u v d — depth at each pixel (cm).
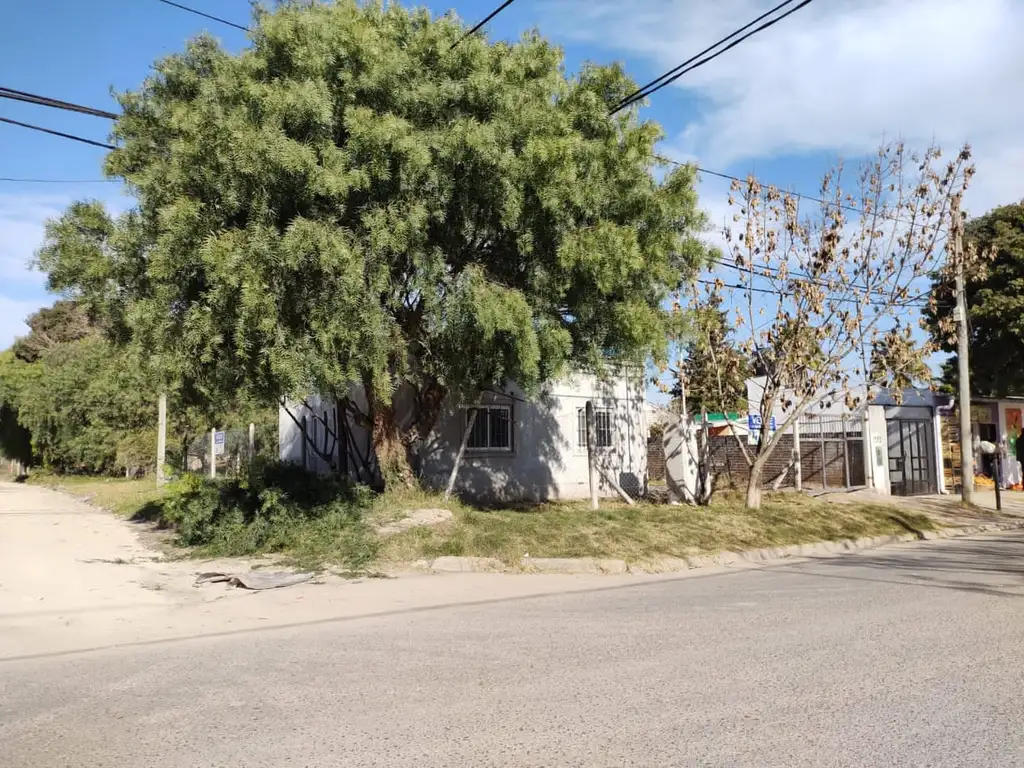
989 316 2778
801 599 1006
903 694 600
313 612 948
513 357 1244
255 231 1052
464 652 738
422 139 1123
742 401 1814
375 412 1515
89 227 1256
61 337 5750
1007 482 2950
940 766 465
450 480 1622
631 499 1942
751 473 1795
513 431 2009
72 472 4212
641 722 541
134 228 1179
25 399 3972
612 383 1898
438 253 1183
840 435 2423
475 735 518
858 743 501
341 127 1147
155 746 504
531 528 1403
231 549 1330
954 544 1684
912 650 733
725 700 587
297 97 1070
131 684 645
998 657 708
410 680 646
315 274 1097
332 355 1125
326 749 496
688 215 1382
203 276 1125
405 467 1538
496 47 1241
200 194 1118
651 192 1294
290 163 1035
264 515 1403
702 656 716
